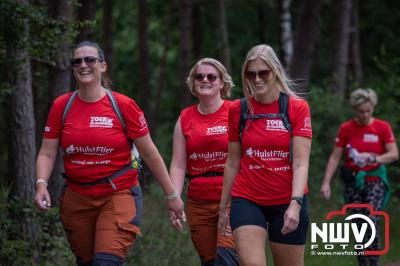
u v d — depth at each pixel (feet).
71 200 41.93
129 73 173.17
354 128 67.21
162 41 188.55
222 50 123.65
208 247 48.01
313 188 98.84
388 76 121.39
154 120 141.08
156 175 42.73
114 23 178.81
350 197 67.10
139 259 60.29
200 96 47.47
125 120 41.22
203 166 47.32
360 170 66.33
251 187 40.63
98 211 41.68
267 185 40.37
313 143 101.71
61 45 65.05
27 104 58.59
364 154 65.92
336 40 126.21
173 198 43.29
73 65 40.75
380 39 166.91
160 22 188.44
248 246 39.70
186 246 64.23
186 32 118.83
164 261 60.95
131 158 42.11
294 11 159.63
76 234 42.39
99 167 41.09
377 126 66.54
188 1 118.42
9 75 57.31
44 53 58.34
